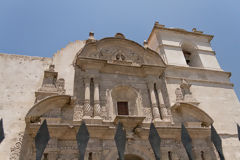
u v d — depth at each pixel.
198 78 21.27
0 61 17.88
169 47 23.23
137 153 14.57
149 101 17.56
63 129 13.62
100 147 13.95
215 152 16.02
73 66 19.06
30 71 18.09
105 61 17.81
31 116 13.70
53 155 12.87
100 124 14.57
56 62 19.02
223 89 21.39
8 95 16.36
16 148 14.06
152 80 18.41
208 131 16.44
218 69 23.00
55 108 14.80
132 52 20.25
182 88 19.31
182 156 15.44
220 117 19.25
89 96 15.91
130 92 18.19
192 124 16.69
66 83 17.80
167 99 18.36
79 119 14.88
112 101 17.34
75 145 13.78
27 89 17.05
